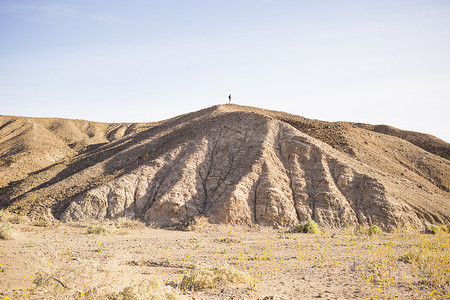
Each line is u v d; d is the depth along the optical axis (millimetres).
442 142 66250
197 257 17547
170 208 31875
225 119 44688
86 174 40000
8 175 55250
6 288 10969
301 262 15977
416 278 12016
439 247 18453
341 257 17031
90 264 11367
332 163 36594
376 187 33375
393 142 53906
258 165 35031
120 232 26938
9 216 32500
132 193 34406
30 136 81062
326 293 10766
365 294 10477
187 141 41531
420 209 32969
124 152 44219
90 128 102312
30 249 19156
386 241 22703
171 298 9664
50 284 10281
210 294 10742
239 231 28453
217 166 37094
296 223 30266
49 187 38844
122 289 10117
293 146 37656
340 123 55812
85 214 32312
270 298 10062
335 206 31875
